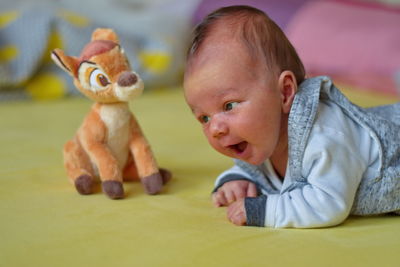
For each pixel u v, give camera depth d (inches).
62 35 91.2
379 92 91.5
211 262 29.1
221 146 36.3
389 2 119.3
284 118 37.4
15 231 34.3
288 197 35.2
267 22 37.5
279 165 39.8
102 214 37.5
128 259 29.7
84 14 104.9
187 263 29.0
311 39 100.9
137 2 128.8
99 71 41.2
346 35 97.9
